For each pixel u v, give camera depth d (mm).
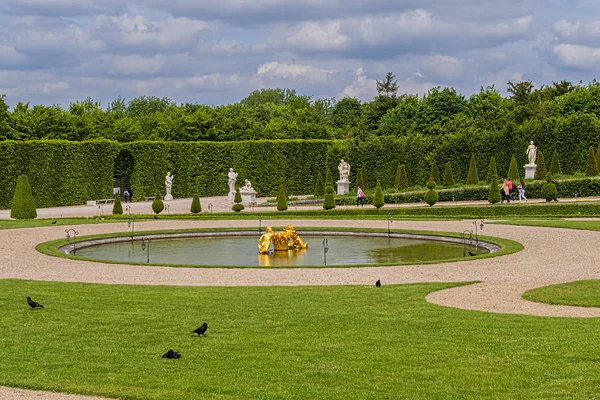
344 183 84625
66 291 24562
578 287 24391
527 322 19094
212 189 87875
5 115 82625
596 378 14102
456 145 83125
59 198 73312
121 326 19141
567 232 41812
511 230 43781
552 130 79000
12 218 56156
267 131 107500
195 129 101750
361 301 22594
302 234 47312
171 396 13586
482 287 25094
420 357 15891
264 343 17266
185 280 28047
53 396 13656
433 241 42938
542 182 68125
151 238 45188
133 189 83938
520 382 14062
